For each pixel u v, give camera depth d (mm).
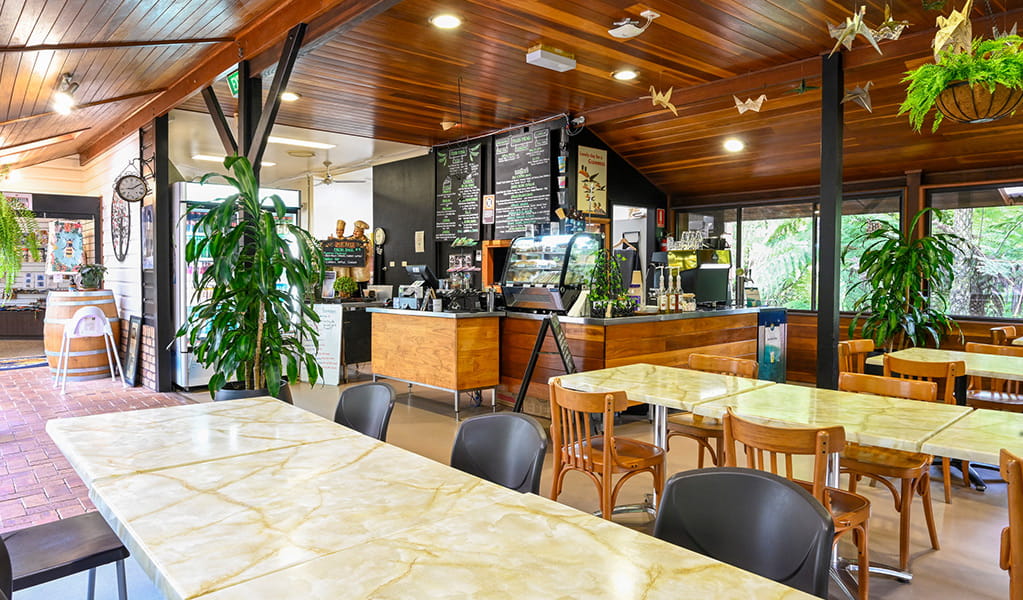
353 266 9586
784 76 5062
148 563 1216
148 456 1892
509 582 1131
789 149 6555
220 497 1554
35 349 9977
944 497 3836
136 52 4605
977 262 6219
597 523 1416
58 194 9281
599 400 2824
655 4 3932
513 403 5938
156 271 6594
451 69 5309
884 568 2832
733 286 7289
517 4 3994
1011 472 1794
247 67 4852
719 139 6680
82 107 5898
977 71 2654
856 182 6812
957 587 2738
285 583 1123
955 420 2473
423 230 8719
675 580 1146
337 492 1599
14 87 4953
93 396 6461
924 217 6355
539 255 5867
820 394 2979
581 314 5375
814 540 1344
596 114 6527
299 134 8109
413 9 4094
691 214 8273
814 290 7352
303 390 6863
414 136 7926
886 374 4043
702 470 1573
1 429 5168
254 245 4148
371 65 5215
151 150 6699
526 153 7160
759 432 2289
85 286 7621
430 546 1283
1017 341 4961
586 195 7000
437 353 5805
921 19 4027
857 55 4480
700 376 3475
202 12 4008
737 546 1479
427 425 5344
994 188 6035
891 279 6000
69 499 3695
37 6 3434
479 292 6301
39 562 1873
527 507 1511
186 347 6617
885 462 2895
